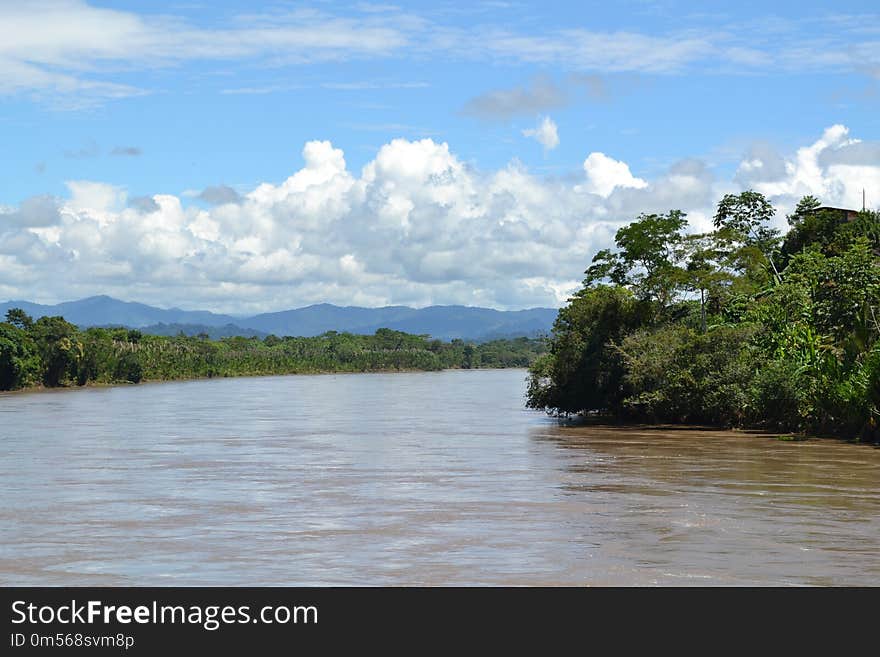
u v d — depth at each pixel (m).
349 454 40.91
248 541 21.42
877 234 62.19
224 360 192.62
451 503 26.80
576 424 59.47
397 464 36.88
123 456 40.28
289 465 36.66
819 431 48.16
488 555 19.81
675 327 59.38
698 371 54.84
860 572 18.22
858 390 44.50
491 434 51.97
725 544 20.80
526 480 31.78
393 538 21.67
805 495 28.00
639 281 64.19
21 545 21.12
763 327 54.81
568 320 65.62
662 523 23.39
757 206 80.50
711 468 34.84
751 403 51.59
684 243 61.28
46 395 109.25
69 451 42.53
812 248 62.59
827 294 50.25
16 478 32.78
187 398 100.69
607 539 21.39
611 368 60.41
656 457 38.84
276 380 174.12
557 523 23.47
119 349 151.00
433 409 78.88
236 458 39.38
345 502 27.12
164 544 21.16
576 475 33.03
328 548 20.62
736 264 60.31
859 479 31.56
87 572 18.58
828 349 49.28
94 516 24.88
